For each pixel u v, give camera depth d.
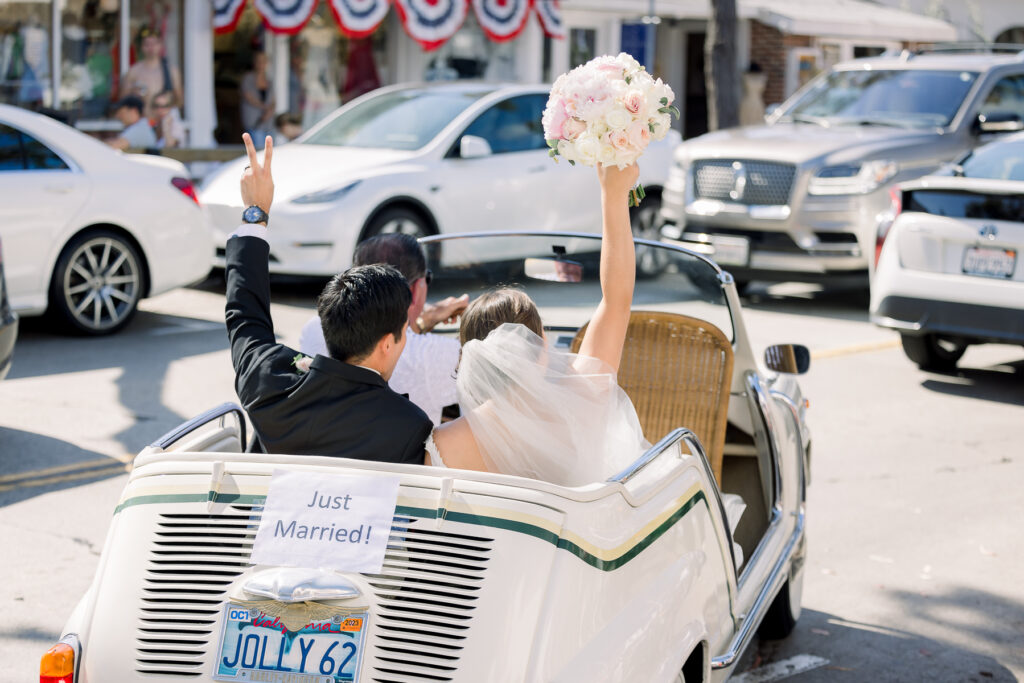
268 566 2.48
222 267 10.85
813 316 10.96
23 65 13.34
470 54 17.56
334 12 14.17
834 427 7.33
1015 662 4.33
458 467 2.81
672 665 2.67
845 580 5.05
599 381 2.96
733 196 11.12
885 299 8.31
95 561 4.96
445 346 3.69
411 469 2.56
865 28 21.98
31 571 4.83
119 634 2.48
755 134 11.63
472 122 11.20
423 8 14.87
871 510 5.89
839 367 8.93
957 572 5.14
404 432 2.75
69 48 13.70
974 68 11.95
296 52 15.98
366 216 10.25
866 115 11.99
